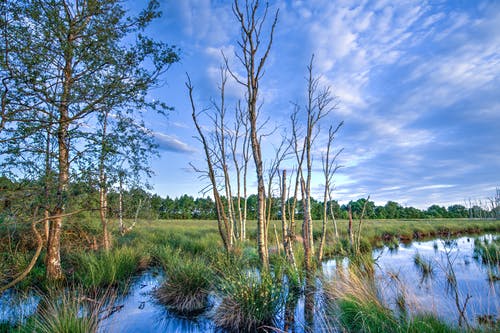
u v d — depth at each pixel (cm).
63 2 611
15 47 512
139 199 974
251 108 746
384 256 1291
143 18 714
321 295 637
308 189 1001
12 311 522
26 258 830
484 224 2791
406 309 456
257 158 746
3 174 570
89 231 1170
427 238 2120
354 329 454
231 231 1259
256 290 546
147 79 684
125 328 509
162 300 644
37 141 632
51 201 626
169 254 980
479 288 674
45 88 567
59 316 433
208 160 898
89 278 713
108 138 693
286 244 870
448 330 377
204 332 500
